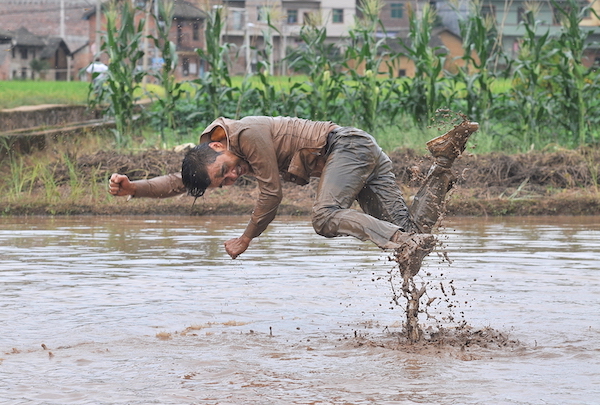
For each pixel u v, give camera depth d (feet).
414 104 67.46
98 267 29.40
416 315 18.89
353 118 67.41
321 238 38.06
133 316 21.16
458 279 26.78
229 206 49.08
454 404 13.57
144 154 58.54
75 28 280.72
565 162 56.29
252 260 31.19
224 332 19.42
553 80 65.05
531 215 48.52
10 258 31.58
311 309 22.22
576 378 15.25
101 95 68.49
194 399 13.94
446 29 227.20
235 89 68.74
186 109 74.13
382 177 20.25
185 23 167.12
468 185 53.57
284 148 19.56
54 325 20.06
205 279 26.89
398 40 67.67
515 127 67.15
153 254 32.68
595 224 43.83
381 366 16.22
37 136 61.62
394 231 17.94
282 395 14.16
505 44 217.15
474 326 19.98
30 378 15.37
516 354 17.20
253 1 209.56
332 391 14.39
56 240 37.17
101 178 55.42
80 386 14.79
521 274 27.66
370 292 24.67
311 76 67.36
